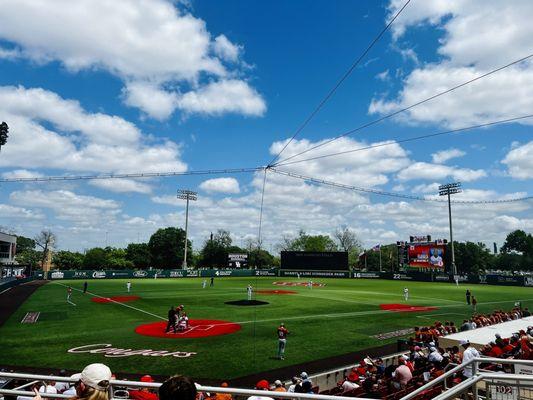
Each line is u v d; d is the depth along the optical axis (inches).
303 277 3818.9
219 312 1445.6
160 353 852.6
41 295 1936.5
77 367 743.7
